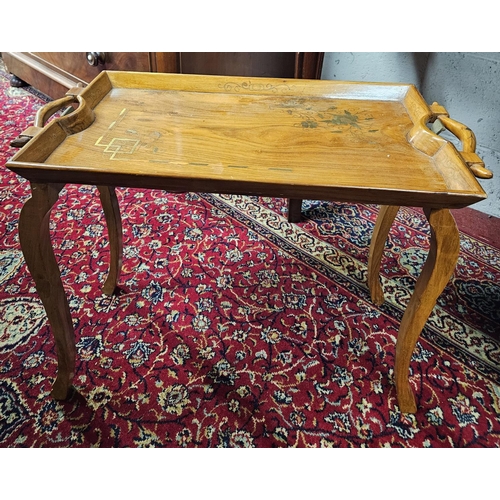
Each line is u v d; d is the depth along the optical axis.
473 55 1.70
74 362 1.10
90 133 0.99
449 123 1.01
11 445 1.01
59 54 2.33
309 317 1.36
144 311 1.36
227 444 1.02
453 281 1.52
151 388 1.14
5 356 1.21
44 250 0.92
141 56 1.78
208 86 1.21
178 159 0.91
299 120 1.09
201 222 1.78
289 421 1.08
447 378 1.19
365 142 1.01
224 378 1.17
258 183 0.82
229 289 1.45
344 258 1.61
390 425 1.08
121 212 1.82
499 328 1.35
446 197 0.79
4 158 2.13
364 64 2.01
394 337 1.30
